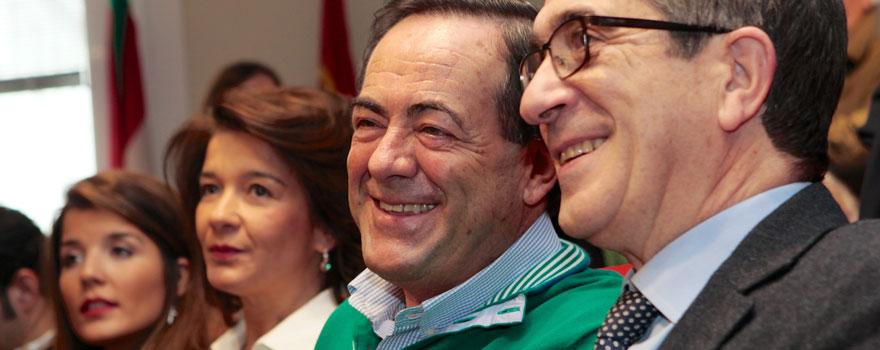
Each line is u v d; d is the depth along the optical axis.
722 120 1.09
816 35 1.11
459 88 1.43
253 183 2.08
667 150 1.11
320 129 2.07
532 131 1.46
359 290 1.67
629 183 1.12
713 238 1.12
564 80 1.16
